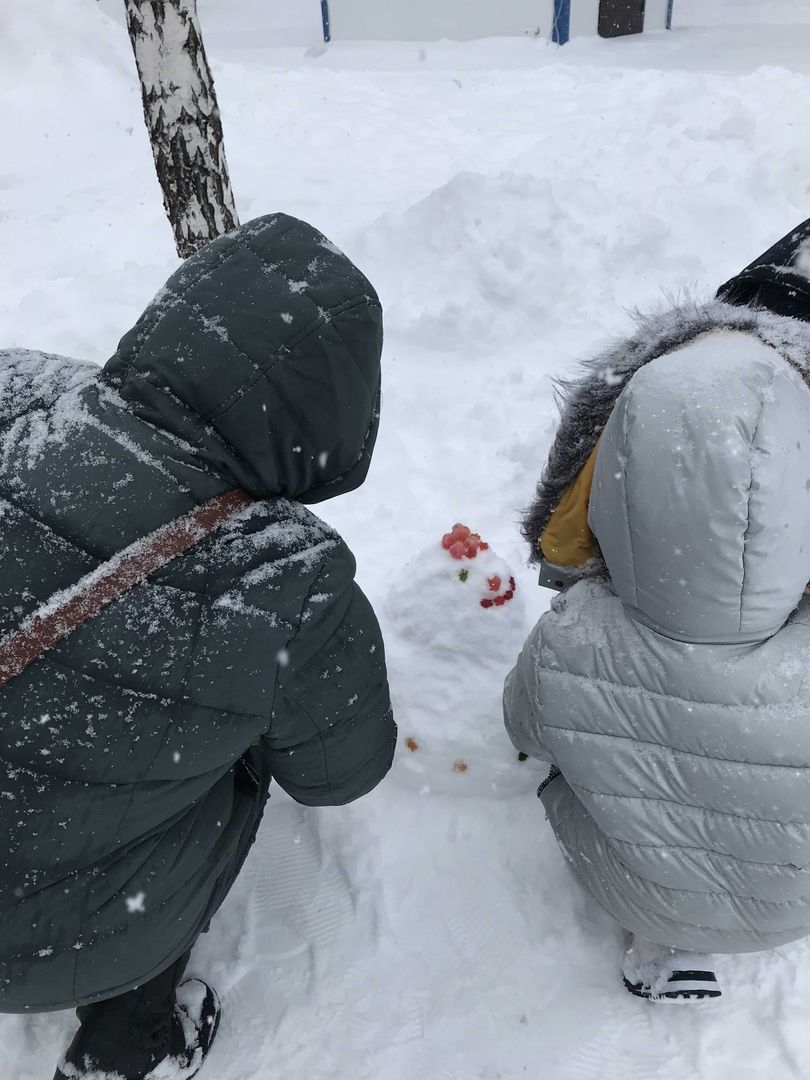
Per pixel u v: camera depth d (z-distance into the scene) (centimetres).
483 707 193
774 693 128
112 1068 147
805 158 415
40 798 111
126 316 346
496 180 375
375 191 474
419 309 346
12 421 119
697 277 353
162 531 112
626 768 140
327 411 119
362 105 645
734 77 567
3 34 594
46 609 108
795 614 137
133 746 112
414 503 271
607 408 146
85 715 110
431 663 195
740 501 117
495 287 348
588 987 174
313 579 121
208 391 114
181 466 115
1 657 107
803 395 126
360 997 173
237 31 1023
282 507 125
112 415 117
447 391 314
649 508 123
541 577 175
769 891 137
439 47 868
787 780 129
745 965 174
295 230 123
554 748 148
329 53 877
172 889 128
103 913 120
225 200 326
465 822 197
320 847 195
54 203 469
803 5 987
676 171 427
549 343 333
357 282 121
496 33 888
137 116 585
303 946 180
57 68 591
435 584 194
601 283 352
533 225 361
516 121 591
